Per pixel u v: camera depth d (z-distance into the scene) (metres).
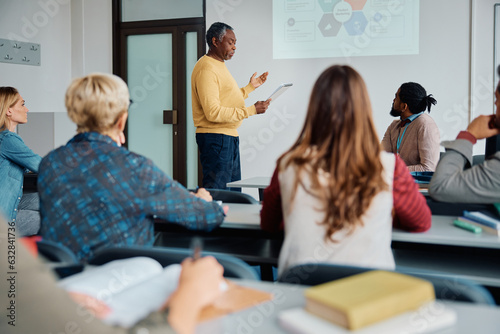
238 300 0.75
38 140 4.96
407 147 3.13
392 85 4.44
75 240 1.23
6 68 4.64
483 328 0.65
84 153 1.26
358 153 1.14
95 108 1.28
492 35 4.20
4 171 2.67
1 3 4.55
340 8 4.50
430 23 4.32
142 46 5.18
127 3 5.18
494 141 1.76
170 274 0.76
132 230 1.28
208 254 1.10
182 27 4.99
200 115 3.54
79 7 5.24
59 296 0.59
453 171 1.60
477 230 1.40
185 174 5.13
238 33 4.77
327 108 1.16
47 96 5.08
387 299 0.63
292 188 1.18
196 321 0.67
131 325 0.60
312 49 4.60
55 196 1.25
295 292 0.82
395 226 1.45
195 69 3.51
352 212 1.12
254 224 1.58
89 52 5.26
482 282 1.39
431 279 0.93
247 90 3.84
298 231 1.17
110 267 0.81
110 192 1.24
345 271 0.97
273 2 4.65
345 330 0.61
